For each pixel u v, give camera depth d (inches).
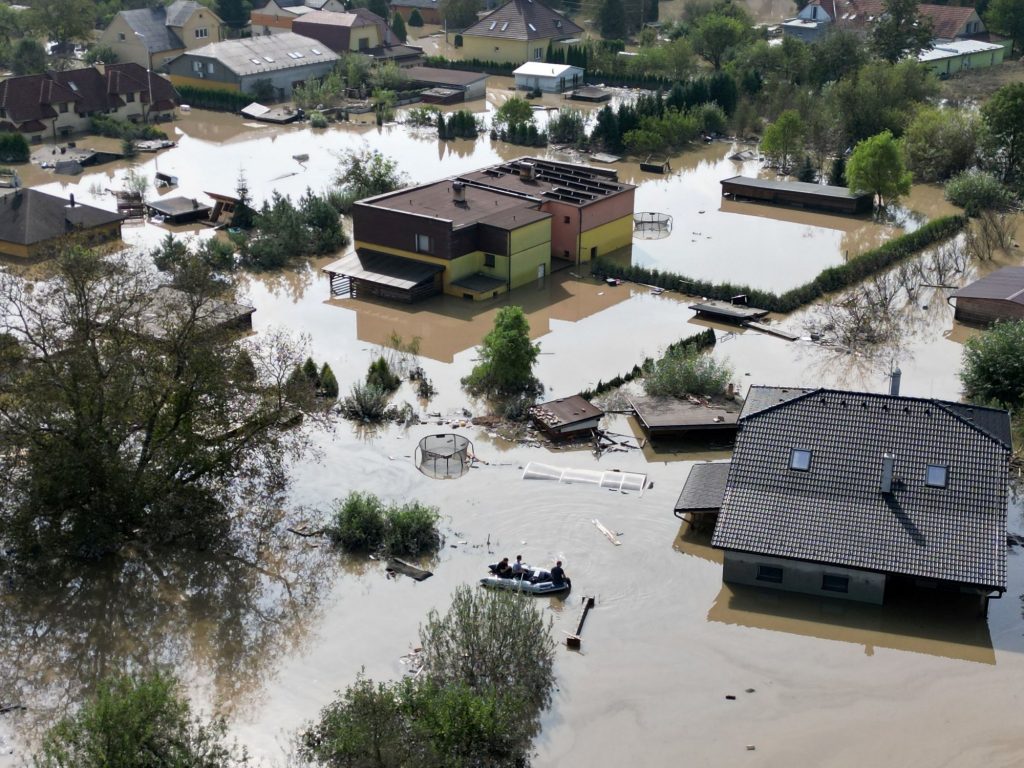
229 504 2020.2
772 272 3191.4
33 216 3149.6
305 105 4970.5
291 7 6417.3
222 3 6560.0
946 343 2687.0
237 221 3464.6
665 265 3245.6
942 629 1694.1
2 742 1487.5
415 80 5403.5
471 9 6791.3
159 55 5556.1
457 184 3112.7
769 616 1724.9
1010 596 1774.1
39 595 1796.3
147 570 1851.6
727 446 2212.1
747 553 1734.7
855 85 4495.6
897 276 3024.1
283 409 1991.9
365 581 1815.9
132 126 4517.7
